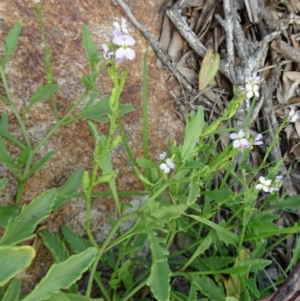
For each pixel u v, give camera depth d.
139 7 0.25
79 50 0.22
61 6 0.21
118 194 0.20
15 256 0.13
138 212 0.17
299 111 0.29
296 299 0.20
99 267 0.22
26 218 0.16
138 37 0.25
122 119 0.23
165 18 0.26
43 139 0.18
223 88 0.28
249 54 0.28
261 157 0.28
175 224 0.21
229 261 0.22
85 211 0.22
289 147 0.29
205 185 0.24
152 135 0.24
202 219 0.19
